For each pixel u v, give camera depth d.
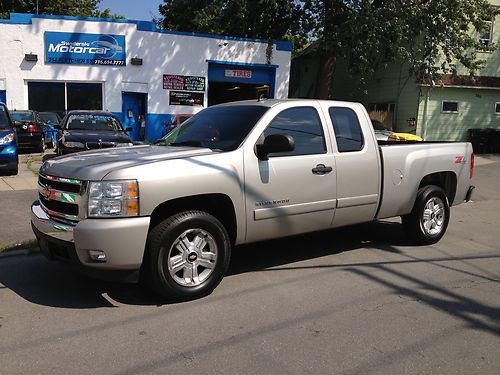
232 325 4.19
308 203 5.49
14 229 7.10
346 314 4.46
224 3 21.95
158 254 4.49
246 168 5.00
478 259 6.38
